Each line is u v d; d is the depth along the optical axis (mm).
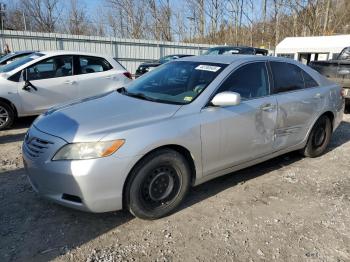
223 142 3445
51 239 2834
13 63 6906
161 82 3873
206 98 3387
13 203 3395
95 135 2770
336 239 2936
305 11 36875
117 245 2783
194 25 38969
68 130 2877
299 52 23422
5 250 2670
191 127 3158
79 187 2713
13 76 6316
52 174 2783
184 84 3664
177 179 3209
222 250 2746
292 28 37844
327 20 36531
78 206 2797
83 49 23031
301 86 4477
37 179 2926
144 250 2727
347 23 37281
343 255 2725
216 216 3254
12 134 6051
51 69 6688
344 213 3377
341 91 5160
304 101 4352
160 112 3174
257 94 3854
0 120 6289
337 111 5039
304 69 4629
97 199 2766
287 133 4238
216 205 3465
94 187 2725
